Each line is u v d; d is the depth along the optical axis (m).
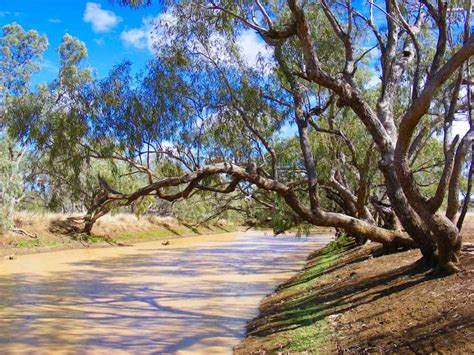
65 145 12.94
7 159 31.88
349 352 7.07
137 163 13.44
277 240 45.31
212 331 11.26
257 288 17.59
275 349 8.52
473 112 11.75
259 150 14.48
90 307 14.38
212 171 12.05
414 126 8.14
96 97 12.78
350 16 12.04
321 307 10.55
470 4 9.03
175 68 13.01
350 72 11.70
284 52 13.51
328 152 17.28
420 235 10.26
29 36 37.56
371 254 15.19
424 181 22.97
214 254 32.06
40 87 18.72
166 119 12.90
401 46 14.18
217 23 12.87
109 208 17.98
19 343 10.52
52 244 34.28
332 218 12.94
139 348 10.04
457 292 7.64
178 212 38.94
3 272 23.08
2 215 31.86
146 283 19.27
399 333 6.98
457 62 7.23
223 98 13.55
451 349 5.77
